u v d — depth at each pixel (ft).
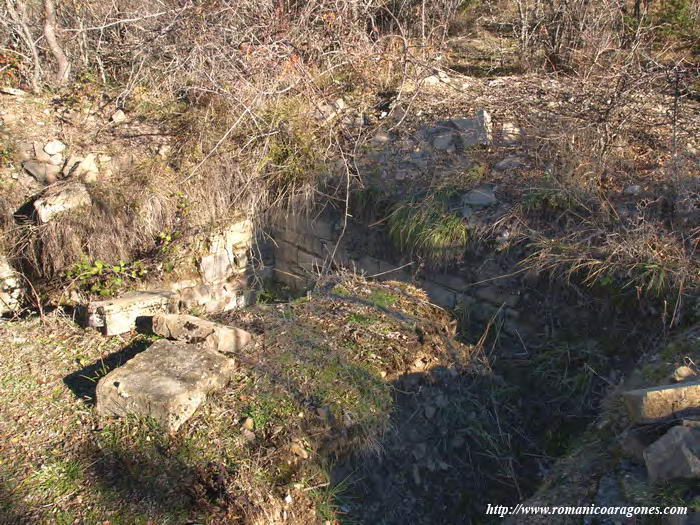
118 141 23.50
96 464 12.14
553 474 11.60
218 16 23.03
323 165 21.45
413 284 18.86
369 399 13.61
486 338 16.84
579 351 15.35
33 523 10.98
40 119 23.81
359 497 12.51
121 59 26.21
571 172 17.57
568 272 15.70
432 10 26.61
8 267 20.65
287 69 22.50
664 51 21.59
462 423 14.57
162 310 17.29
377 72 24.20
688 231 15.76
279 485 11.82
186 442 12.39
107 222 20.90
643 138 19.43
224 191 22.12
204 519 11.07
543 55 25.66
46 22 24.97
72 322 17.25
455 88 23.49
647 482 10.15
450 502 13.38
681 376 11.96
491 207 17.88
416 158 20.77
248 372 14.19
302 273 22.39
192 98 24.30
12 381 14.66
